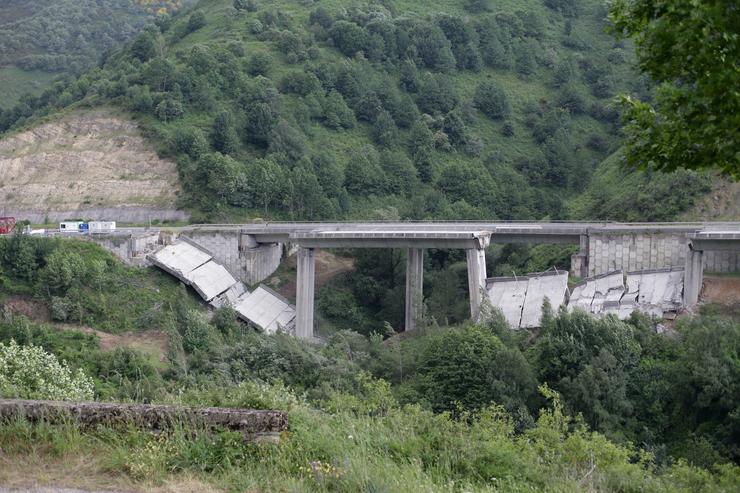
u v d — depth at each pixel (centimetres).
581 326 6931
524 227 10506
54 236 10606
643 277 9425
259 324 10444
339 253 13012
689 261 8794
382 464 2411
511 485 2509
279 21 19075
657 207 11950
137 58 17475
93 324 9462
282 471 2322
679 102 2384
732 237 8456
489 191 14650
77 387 4928
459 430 2881
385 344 8712
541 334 7706
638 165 2573
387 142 15988
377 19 18938
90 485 2209
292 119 15275
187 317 9238
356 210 14088
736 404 6100
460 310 10212
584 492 2591
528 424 5803
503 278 10006
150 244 11119
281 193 13550
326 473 2289
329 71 16950
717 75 2217
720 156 2367
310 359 7062
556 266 11175
